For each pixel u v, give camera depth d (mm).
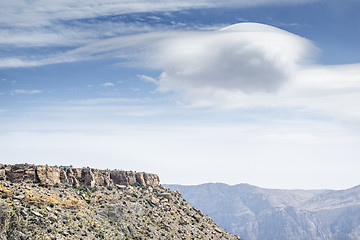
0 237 191625
